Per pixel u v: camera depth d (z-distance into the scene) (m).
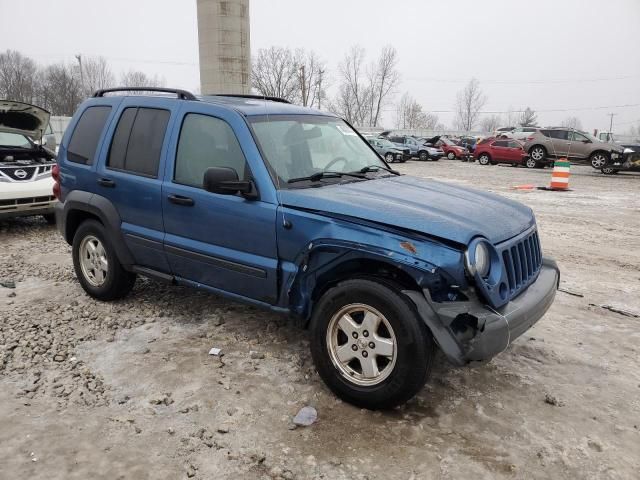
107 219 4.68
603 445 3.06
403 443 3.05
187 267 4.24
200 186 4.04
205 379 3.72
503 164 29.38
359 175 4.23
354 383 3.36
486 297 3.08
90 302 5.17
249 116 3.95
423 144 34.38
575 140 24.88
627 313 5.20
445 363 4.04
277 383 3.69
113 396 3.50
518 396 3.60
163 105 4.44
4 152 8.91
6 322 4.64
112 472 2.78
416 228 3.08
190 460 2.89
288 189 3.67
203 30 17.53
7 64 63.53
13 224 9.13
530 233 3.79
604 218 10.85
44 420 3.22
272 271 3.65
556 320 5.00
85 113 5.15
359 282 3.26
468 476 2.79
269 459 2.90
